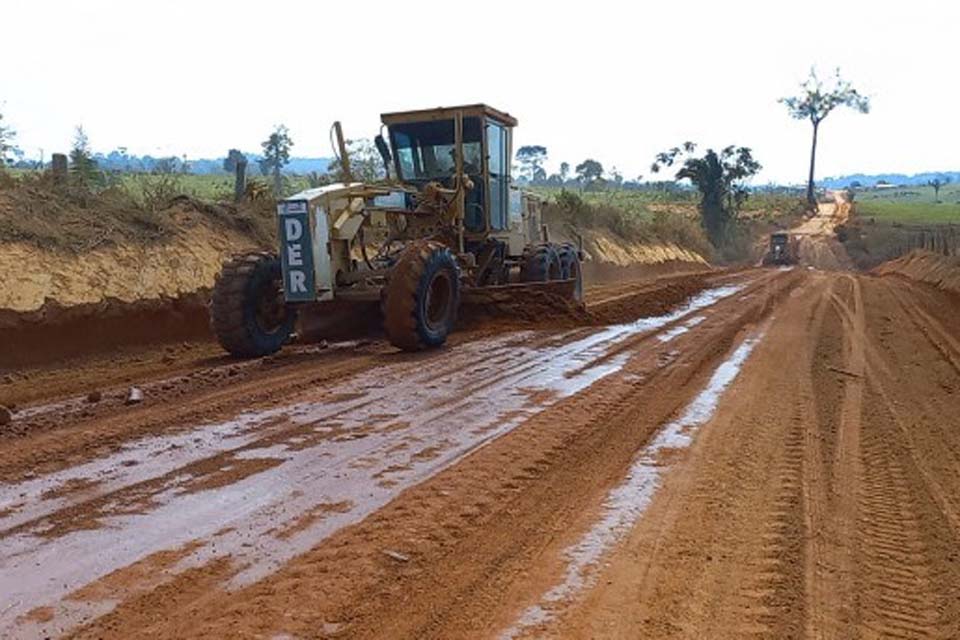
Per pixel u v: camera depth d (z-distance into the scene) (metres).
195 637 3.40
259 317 10.15
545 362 9.48
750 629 3.54
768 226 83.12
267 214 16.00
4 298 9.73
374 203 11.03
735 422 6.90
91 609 3.65
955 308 18.03
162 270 12.19
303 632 3.44
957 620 3.69
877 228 73.38
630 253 37.44
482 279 13.41
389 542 4.35
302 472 5.48
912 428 6.96
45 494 5.07
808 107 102.06
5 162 13.45
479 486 5.22
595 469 5.62
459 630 3.48
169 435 6.35
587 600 3.76
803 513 4.92
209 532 4.50
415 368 9.06
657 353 10.19
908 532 4.69
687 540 4.47
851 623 3.63
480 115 12.47
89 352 10.54
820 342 11.62
